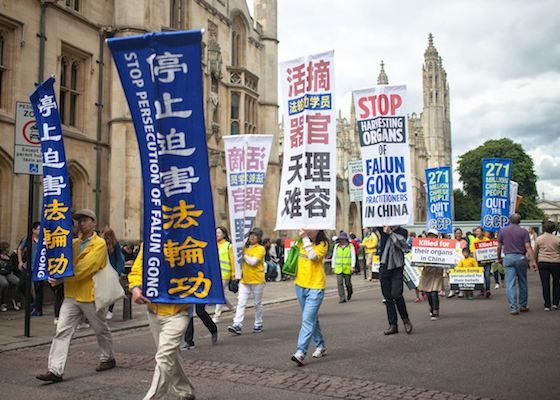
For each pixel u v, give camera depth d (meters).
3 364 7.98
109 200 20.72
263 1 32.59
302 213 7.92
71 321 7.08
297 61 8.21
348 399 5.96
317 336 8.16
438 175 19.59
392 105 9.67
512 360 7.70
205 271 5.29
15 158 10.24
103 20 21.03
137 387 6.59
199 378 6.98
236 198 11.93
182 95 5.27
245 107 29.45
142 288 5.38
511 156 82.44
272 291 19.59
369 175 9.74
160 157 5.32
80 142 19.67
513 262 12.48
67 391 6.41
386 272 10.05
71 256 7.22
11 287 13.83
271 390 6.37
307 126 8.05
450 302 15.41
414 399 5.92
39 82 17.72
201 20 26.14
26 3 17.30
